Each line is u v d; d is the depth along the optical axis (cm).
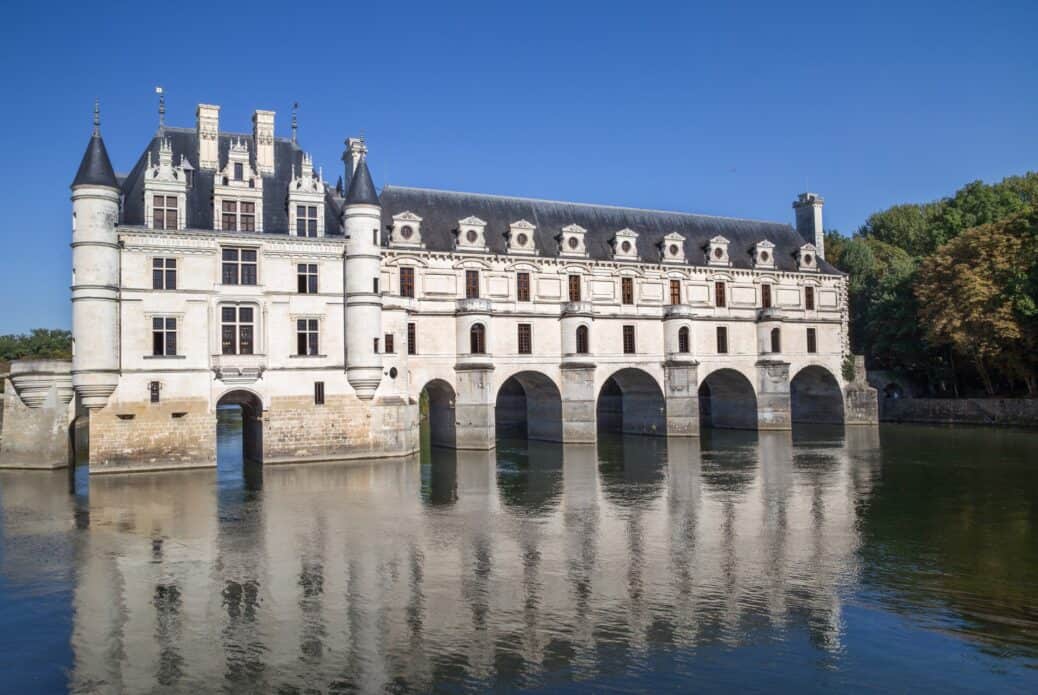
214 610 2222
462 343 6322
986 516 3400
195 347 5103
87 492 4228
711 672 1775
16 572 2633
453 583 2445
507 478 4716
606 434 7919
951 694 1669
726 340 7600
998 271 7688
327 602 2277
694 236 7850
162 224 5075
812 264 8138
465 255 6438
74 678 1781
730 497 3950
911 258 10819
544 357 6756
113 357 4866
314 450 5425
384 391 5738
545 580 2470
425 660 1852
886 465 5078
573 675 1764
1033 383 7994
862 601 2245
